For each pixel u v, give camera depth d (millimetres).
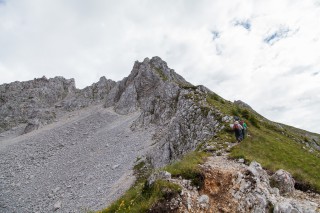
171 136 53469
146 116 94875
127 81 150500
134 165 58062
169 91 92688
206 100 57188
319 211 12656
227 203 13781
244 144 29078
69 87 190125
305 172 22672
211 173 15836
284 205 12688
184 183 14664
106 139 93500
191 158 19578
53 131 121562
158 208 12586
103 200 46406
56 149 98125
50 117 146875
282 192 15977
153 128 84875
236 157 21500
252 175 14859
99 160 72250
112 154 73812
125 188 47562
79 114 150500
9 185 70125
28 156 93750
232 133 34000
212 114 45469
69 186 60281
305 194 16469
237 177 15102
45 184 66750
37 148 101562
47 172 75438
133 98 133375
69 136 112438
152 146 66688
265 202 13180
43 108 161125
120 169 59844
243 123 32312
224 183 15117
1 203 60125
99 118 129625
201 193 14438
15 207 57344
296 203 13047
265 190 13898
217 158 22281
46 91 175125
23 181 71625
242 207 13422
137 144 74688
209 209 13320
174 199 13000
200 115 49469
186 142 48250
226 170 16266
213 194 14422
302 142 45938
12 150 101812
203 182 15094
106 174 60219
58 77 193000
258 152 27125
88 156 79875
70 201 52719
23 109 157750
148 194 13812
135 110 127938
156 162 52531
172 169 16078
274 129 47688
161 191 13203
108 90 178625
